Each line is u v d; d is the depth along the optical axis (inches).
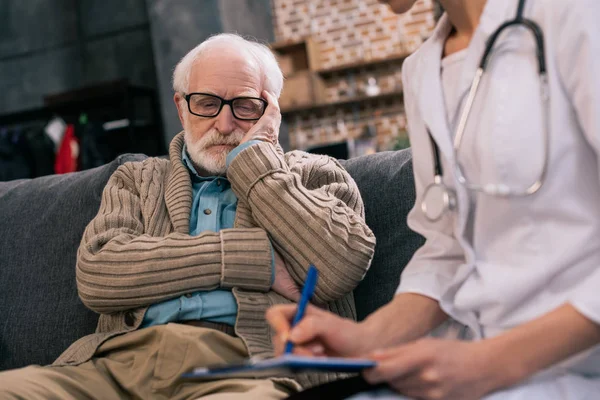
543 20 37.3
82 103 274.5
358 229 67.6
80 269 67.3
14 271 84.1
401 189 73.5
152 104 272.4
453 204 40.0
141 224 72.7
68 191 86.0
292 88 293.3
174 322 65.4
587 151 36.3
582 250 36.2
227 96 76.3
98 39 287.7
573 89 35.9
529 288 37.2
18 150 273.3
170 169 77.9
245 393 53.9
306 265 66.6
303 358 31.3
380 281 71.5
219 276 65.0
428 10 288.8
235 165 70.7
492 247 39.4
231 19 265.1
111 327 68.9
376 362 33.1
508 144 37.1
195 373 34.2
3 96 299.4
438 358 33.2
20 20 297.1
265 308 65.6
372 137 294.0
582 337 33.0
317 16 302.5
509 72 38.3
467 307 39.4
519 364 33.2
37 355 79.7
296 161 75.7
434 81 42.7
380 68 295.7
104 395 61.8
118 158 84.6
